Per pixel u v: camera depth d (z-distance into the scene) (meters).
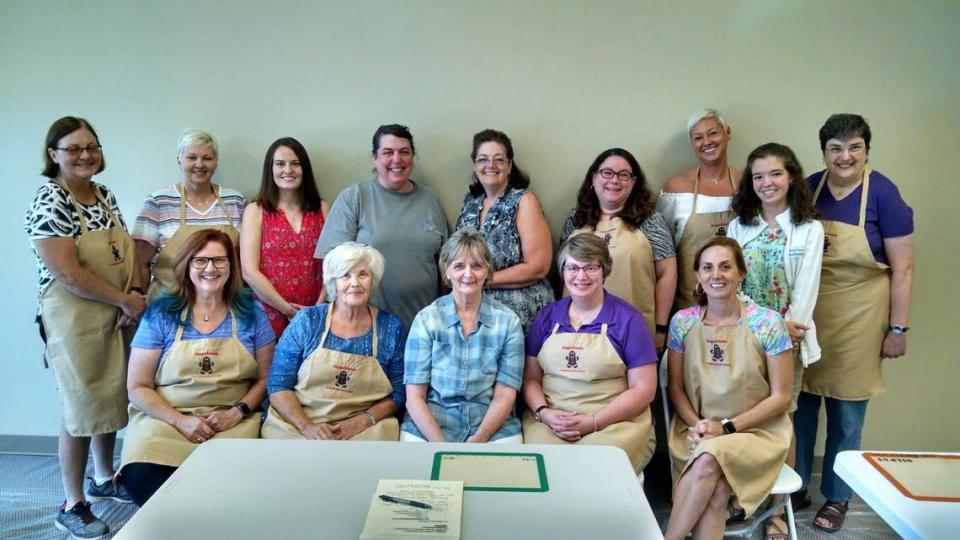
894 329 2.10
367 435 1.83
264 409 2.06
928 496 1.14
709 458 1.66
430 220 2.36
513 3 2.41
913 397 2.54
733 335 1.87
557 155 2.49
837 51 2.37
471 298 1.93
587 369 1.89
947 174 2.40
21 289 2.65
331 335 1.91
